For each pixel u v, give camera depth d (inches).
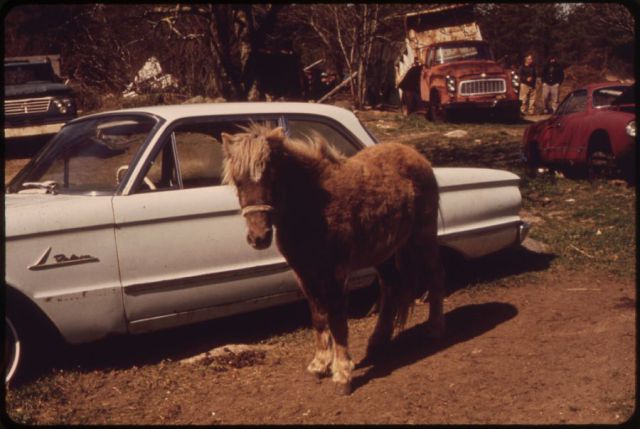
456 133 756.0
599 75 1604.3
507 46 1736.0
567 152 501.4
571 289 269.3
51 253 186.2
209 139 218.8
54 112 536.1
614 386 173.3
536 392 173.6
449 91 874.8
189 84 857.5
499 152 631.8
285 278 220.4
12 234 181.2
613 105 492.7
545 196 440.8
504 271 297.6
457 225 254.5
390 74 1188.5
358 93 1103.0
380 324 210.5
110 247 193.9
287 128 231.1
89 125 229.9
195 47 836.0
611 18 1544.0
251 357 208.1
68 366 201.9
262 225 160.9
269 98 948.6
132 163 204.8
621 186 460.4
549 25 1705.2
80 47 856.9
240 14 606.2
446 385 180.9
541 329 222.5
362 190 184.4
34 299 184.2
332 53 1209.4
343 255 181.3
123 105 837.2
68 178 215.5
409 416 162.9
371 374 192.4
